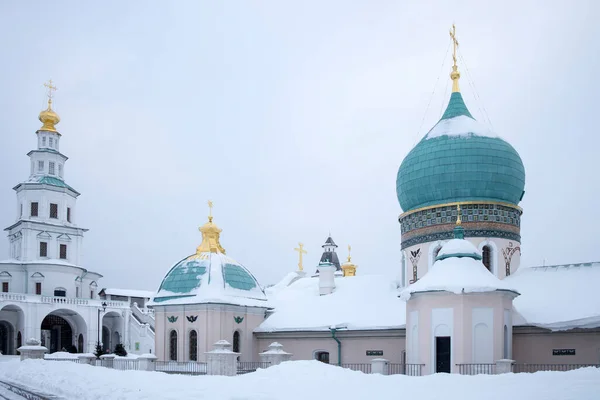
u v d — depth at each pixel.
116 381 31.05
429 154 48.31
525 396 21.09
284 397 23.14
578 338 39.22
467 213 46.91
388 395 23.00
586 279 43.09
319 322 49.69
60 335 92.25
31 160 98.69
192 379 30.28
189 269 52.31
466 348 37.09
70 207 98.81
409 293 39.72
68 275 93.12
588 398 20.16
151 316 97.88
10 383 36.38
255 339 52.16
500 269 46.41
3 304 80.12
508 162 47.62
